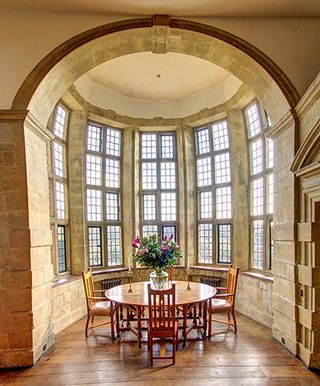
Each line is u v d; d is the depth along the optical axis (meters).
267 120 4.80
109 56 3.76
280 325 3.55
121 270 5.69
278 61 3.35
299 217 3.18
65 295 4.34
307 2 3.13
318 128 2.62
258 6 3.20
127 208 6.05
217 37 3.38
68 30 3.28
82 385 2.70
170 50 3.80
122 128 6.13
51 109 3.74
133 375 2.84
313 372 2.86
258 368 2.95
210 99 5.66
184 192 6.07
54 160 4.82
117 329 3.83
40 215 3.42
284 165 3.47
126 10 3.26
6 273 3.05
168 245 3.71
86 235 5.33
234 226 5.29
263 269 4.78
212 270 5.56
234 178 5.31
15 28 3.22
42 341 3.31
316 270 2.90
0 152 3.06
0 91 3.11
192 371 2.90
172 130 6.31
